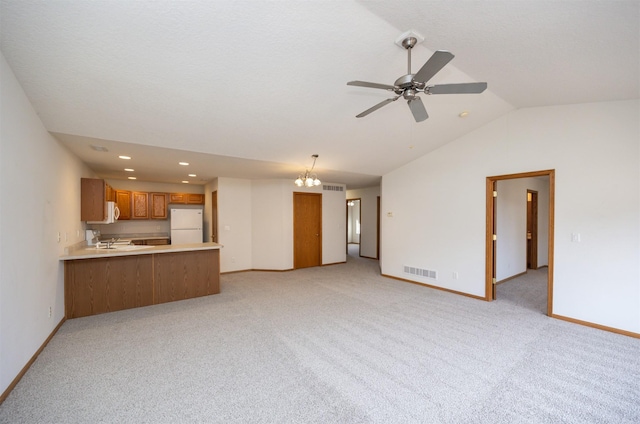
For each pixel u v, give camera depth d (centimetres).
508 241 576
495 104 377
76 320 359
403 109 363
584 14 182
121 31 203
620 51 220
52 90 249
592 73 264
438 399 203
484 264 443
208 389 215
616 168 321
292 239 693
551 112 371
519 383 222
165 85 264
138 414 187
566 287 355
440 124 419
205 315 378
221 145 393
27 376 230
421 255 539
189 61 239
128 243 596
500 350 276
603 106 330
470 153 459
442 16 204
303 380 227
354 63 264
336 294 478
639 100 307
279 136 391
